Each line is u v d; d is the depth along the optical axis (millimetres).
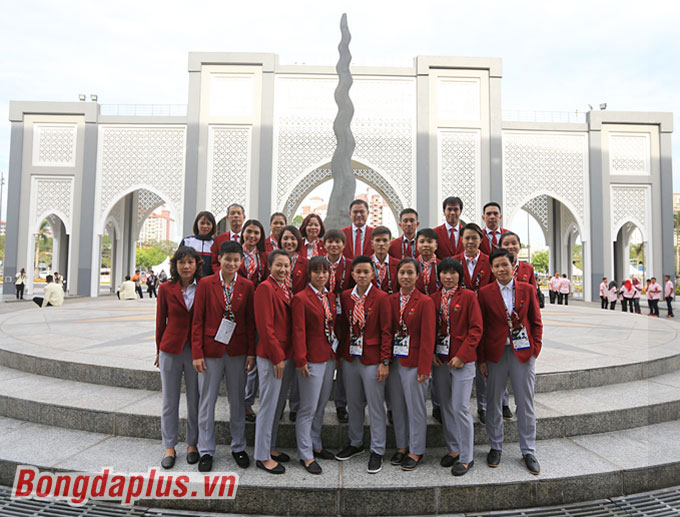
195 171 15734
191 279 2727
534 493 2352
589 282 16297
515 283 2660
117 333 5379
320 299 2648
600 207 16297
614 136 16781
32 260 16266
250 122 15828
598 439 2912
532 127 16312
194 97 15898
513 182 16203
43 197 16266
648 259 16547
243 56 15844
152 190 15977
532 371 2576
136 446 2781
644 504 2371
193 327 2557
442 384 2658
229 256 2611
